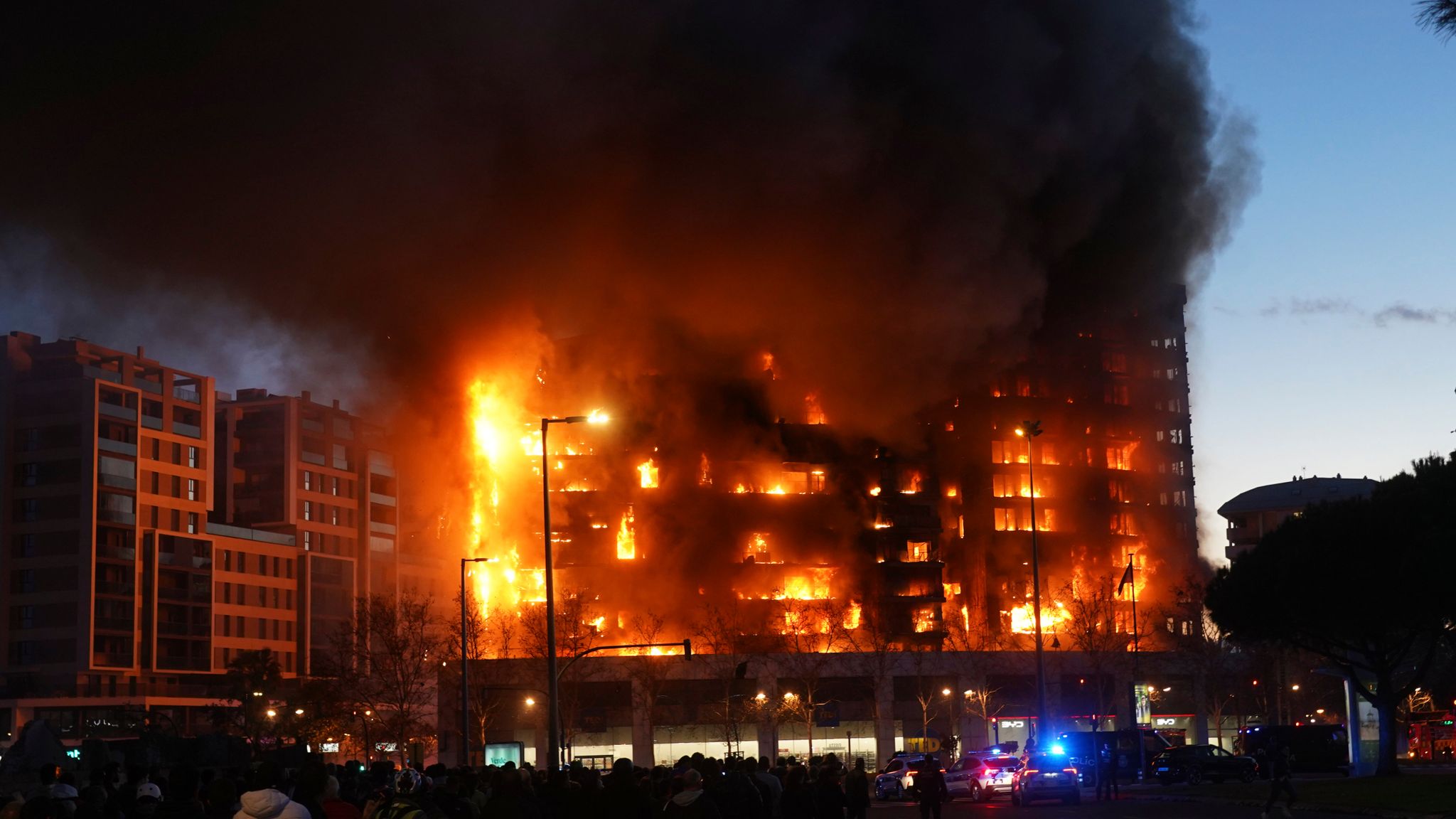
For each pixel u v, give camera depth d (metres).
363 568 179.50
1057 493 167.12
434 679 128.38
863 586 147.88
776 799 30.27
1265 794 61.88
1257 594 75.75
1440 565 60.88
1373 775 75.25
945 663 135.38
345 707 122.88
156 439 153.25
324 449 177.88
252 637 160.12
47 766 23.89
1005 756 82.56
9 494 145.12
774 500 146.38
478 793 27.00
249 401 181.62
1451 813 44.47
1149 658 141.50
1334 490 183.25
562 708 122.56
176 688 147.75
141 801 21.52
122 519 146.88
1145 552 170.38
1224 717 148.62
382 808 18.38
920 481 157.50
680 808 21.61
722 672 125.81
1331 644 77.31
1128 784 88.81
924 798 46.94
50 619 142.12
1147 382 176.88
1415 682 74.62
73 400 145.75
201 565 154.00
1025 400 167.75
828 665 131.38
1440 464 71.00
